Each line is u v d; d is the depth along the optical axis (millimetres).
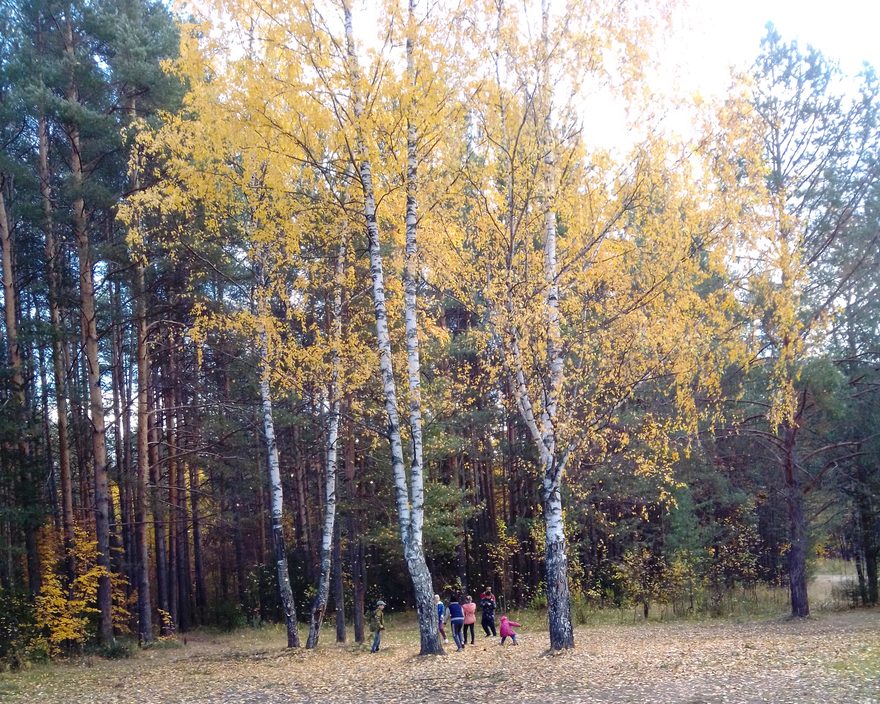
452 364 22859
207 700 10305
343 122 11828
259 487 26000
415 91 11109
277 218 13898
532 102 11125
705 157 10922
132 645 18156
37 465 17156
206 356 22609
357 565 20266
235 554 35062
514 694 9195
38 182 17625
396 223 12945
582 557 28625
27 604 16531
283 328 15547
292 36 11242
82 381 22734
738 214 11133
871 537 22484
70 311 20281
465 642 16703
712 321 11750
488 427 24875
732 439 23547
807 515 23797
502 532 26312
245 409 20703
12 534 18625
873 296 19609
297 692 10508
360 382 15859
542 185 11219
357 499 20969
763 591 27016
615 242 11367
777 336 14078
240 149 13047
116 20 17266
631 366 11695
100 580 18094
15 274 20969
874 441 19812
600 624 21094
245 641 21922
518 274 11758
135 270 17922
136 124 14523
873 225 19375
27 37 18125
